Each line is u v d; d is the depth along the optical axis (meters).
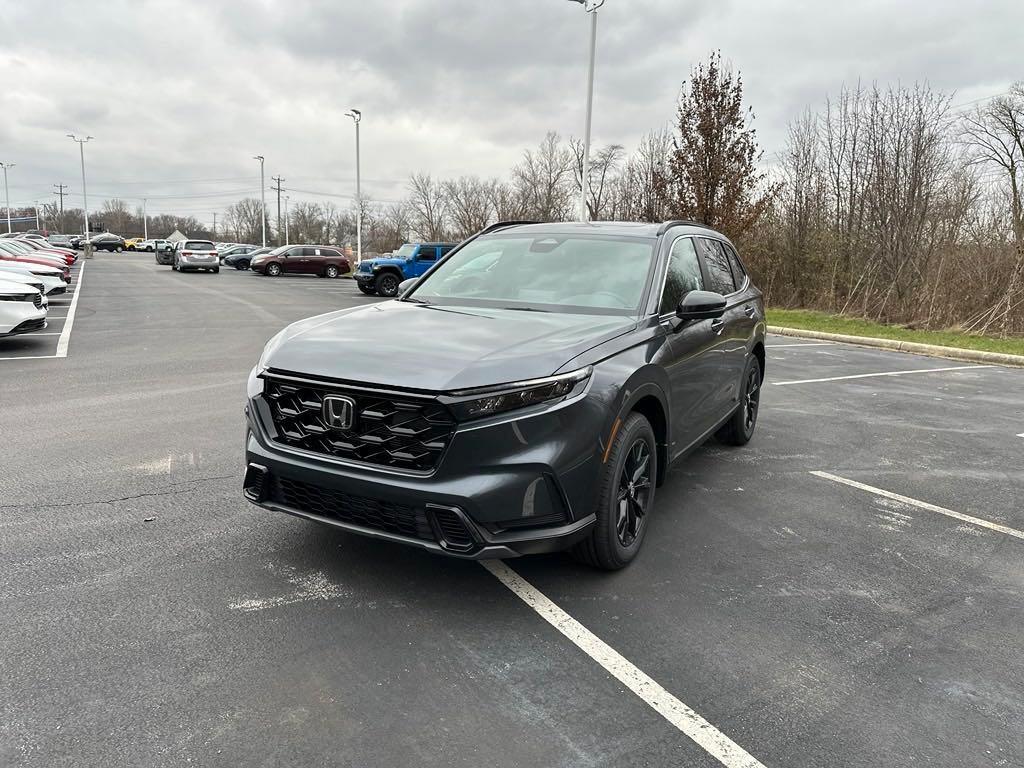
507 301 3.98
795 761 2.21
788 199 22.17
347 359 3.01
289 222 94.56
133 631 2.79
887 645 2.91
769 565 3.64
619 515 3.42
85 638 2.73
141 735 2.20
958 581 3.54
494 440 2.76
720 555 3.74
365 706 2.39
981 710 2.50
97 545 3.57
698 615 3.10
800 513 4.42
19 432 5.69
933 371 10.91
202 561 3.43
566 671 2.64
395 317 3.67
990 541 4.07
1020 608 3.28
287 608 3.02
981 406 8.07
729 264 5.59
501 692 2.50
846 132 20.34
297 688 2.47
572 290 3.98
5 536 3.65
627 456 3.39
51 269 18.22
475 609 3.07
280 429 3.15
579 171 49.03
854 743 2.30
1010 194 18.11
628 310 3.77
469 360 2.90
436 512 2.76
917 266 17.92
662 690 2.55
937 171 17.97
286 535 3.75
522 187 50.84
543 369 2.89
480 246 4.72
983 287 16.48
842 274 20.50
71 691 2.40
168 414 6.40
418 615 3.00
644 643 2.86
